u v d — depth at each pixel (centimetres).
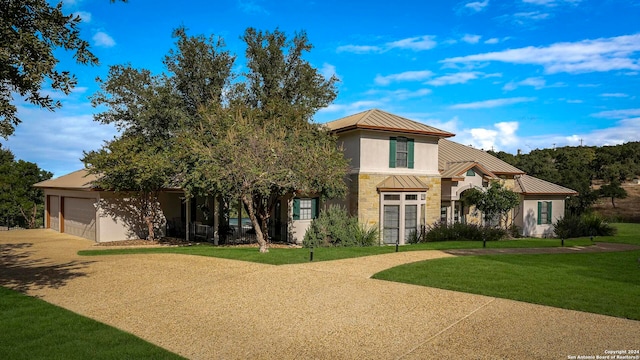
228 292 988
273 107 1872
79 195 2394
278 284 1050
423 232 2152
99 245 2052
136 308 880
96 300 941
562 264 1318
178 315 830
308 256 1431
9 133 911
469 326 748
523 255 1498
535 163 4616
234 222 3503
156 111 2020
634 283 1054
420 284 1042
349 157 2144
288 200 2216
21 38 785
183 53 2064
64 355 630
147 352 645
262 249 1567
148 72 2147
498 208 2158
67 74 886
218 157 1507
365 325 762
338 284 1047
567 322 762
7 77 821
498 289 986
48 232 2661
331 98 2328
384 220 2092
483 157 2800
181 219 2567
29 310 855
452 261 1348
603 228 2433
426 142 2261
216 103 1838
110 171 1922
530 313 814
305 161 1625
